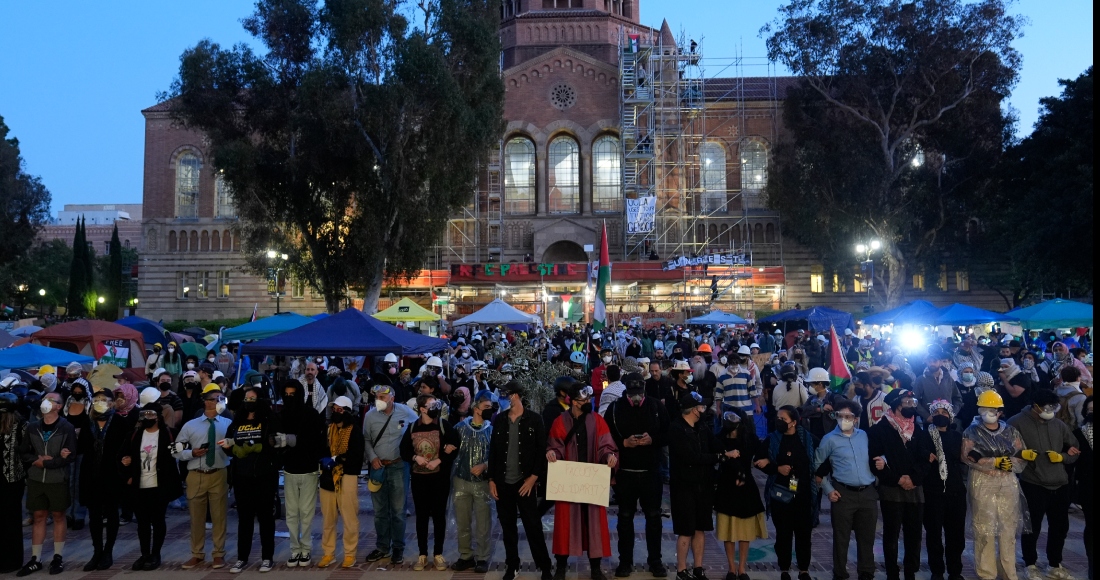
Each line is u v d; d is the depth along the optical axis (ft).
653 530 31.86
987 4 152.25
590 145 201.05
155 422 34.19
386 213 119.44
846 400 30.71
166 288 202.39
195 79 119.75
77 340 71.00
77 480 41.70
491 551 36.50
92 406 36.58
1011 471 30.48
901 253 168.76
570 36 233.35
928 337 86.22
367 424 34.45
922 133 166.61
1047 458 31.27
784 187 171.63
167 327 190.49
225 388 48.93
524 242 198.18
